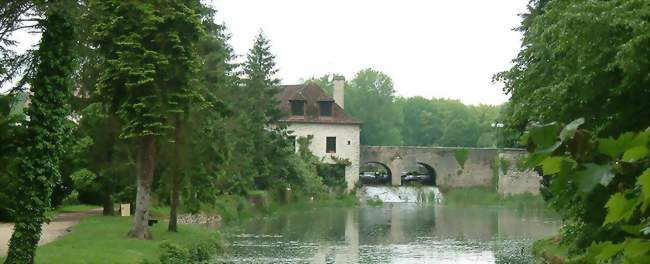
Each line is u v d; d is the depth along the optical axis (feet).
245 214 150.61
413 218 155.43
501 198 219.82
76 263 54.90
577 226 42.04
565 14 38.29
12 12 55.98
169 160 88.22
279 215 160.76
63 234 79.66
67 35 52.42
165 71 74.74
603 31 36.78
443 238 112.06
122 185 112.37
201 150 91.25
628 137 6.77
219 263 77.87
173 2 74.69
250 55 186.70
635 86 33.30
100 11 71.20
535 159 6.93
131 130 75.56
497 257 87.76
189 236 85.40
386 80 341.62
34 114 51.16
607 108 35.96
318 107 227.20
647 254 7.51
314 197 201.05
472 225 137.18
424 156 232.73
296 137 222.89
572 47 39.73
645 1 34.99
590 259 8.41
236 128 143.74
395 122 348.38
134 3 72.23
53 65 51.31
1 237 74.49
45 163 51.65
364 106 337.52
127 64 72.79
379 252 92.17
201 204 131.85
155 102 73.97
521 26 78.59
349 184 225.56
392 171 232.32
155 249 68.33
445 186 231.71
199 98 78.38
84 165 102.42
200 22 77.61
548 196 70.28
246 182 158.61
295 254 88.17
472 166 231.30
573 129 6.81
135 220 78.33
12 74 58.29
